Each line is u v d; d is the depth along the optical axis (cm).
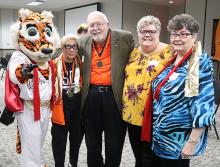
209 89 150
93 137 240
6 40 1467
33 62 216
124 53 227
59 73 242
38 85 212
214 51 805
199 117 148
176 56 173
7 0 1157
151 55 210
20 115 214
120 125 232
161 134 166
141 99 208
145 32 203
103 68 227
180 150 161
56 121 251
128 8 1050
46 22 220
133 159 321
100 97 228
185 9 898
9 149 347
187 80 153
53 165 302
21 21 217
